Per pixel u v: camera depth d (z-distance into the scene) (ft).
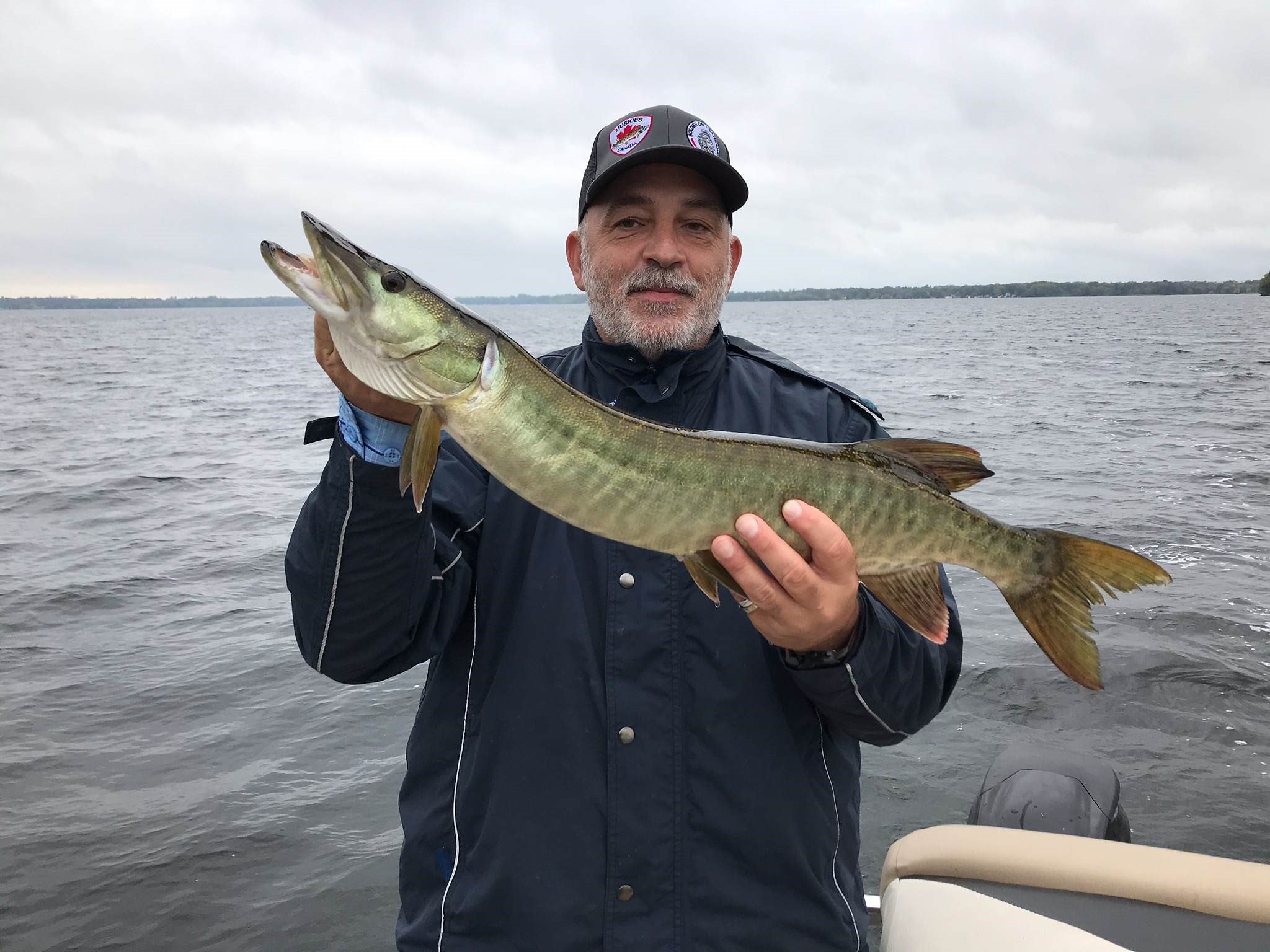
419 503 2.33
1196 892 2.67
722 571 2.51
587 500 2.54
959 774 5.65
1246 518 11.38
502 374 2.47
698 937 2.39
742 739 2.47
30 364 48.26
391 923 4.66
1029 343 56.90
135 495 14.12
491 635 2.61
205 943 4.53
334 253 2.37
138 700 6.82
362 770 5.92
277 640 7.92
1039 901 2.75
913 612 2.74
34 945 4.51
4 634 8.08
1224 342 55.93
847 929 2.52
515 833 2.43
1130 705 6.39
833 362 41.37
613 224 2.88
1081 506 12.17
